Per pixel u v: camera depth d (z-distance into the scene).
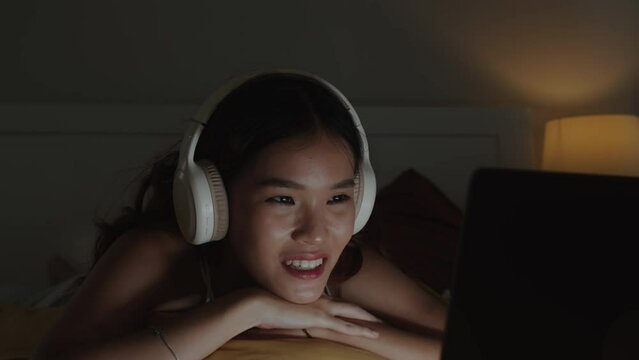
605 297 0.51
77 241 1.74
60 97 2.07
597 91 2.15
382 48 2.14
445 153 2.10
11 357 1.00
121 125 2.02
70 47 2.07
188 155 0.80
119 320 0.87
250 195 0.77
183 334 0.78
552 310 0.51
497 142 2.11
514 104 2.16
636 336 0.51
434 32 2.14
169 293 0.93
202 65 2.10
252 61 2.11
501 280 0.51
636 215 0.51
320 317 0.86
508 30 2.14
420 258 1.60
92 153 2.02
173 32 2.09
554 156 1.95
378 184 2.09
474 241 0.51
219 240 0.90
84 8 2.06
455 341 0.52
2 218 2.00
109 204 2.00
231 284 0.96
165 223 0.99
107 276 0.90
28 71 2.06
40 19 2.05
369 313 0.97
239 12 2.10
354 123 0.85
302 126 0.77
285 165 0.76
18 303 1.61
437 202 1.76
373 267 1.07
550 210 0.51
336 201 0.80
